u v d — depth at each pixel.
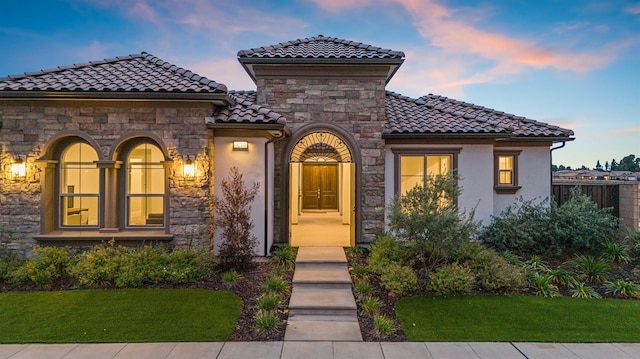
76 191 9.84
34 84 9.17
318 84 11.59
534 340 5.82
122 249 8.91
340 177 20.27
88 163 9.85
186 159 9.45
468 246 8.95
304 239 12.54
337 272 8.91
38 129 9.38
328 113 11.56
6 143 9.35
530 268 9.07
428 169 12.05
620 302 7.40
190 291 7.71
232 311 6.80
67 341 5.68
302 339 5.93
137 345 5.58
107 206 9.52
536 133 12.91
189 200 9.50
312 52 11.81
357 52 11.75
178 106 9.46
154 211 9.89
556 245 10.47
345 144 11.65
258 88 11.57
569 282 8.38
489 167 11.93
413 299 7.50
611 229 11.02
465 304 7.25
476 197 11.91
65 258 8.57
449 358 5.26
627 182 12.88
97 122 9.43
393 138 11.72
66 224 9.90
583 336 5.94
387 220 11.55
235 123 9.52
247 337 5.94
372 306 6.98
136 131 9.45
